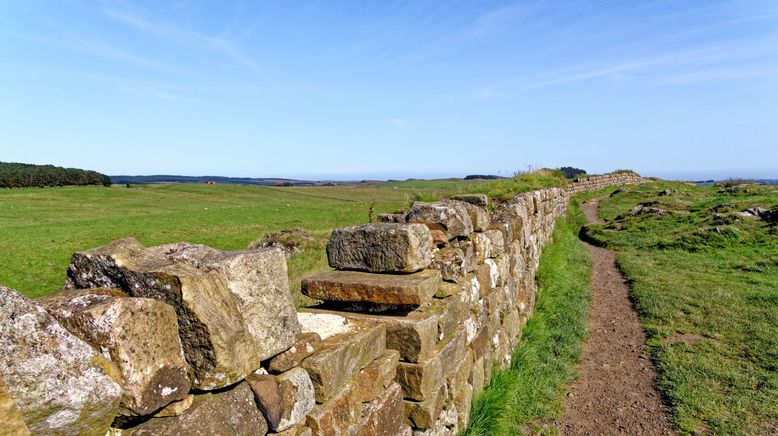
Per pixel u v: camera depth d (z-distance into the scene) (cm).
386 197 5253
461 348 425
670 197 2639
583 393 598
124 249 204
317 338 271
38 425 136
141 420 176
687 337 757
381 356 324
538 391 589
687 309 884
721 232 1514
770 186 2814
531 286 855
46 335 142
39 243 2131
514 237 722
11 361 131
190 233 2430
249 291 213
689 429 503
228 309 198
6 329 133
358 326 326
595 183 3806
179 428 177
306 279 372
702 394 569
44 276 1605
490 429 470
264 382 217
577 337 778
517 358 659
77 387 144
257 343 214
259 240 1503
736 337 740
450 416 393
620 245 1644
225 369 189
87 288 212
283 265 238
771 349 678
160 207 4125
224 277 205
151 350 169
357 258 384
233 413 199
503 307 618
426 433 341
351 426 275
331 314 339
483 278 521
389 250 367
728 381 598
